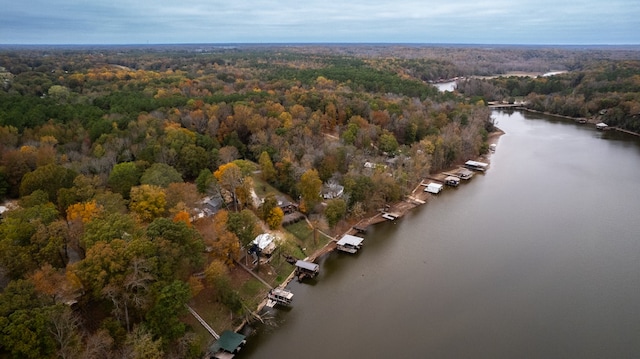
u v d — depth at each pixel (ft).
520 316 279.49
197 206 341.00
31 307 201.98
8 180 362.33
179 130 461.37
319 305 292.40
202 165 429.38
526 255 354.13
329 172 449.89
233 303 260.01
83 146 437.58
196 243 262.67
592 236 384.06
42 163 374.02
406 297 301.02
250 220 309.83
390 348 252.21
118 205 300.20
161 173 358.23
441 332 265.95
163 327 223.51
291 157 453.99
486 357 245.24
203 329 254.06
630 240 375.86
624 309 285.23
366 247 372.99
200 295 271.49
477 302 294.46
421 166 515.91
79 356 200.34
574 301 293.84
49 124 470.80
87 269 224.74
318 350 250.37
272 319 276.00
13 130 437.58
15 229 247.09
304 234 374.02
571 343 255.70
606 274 325.21
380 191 436.76
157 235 250.16
